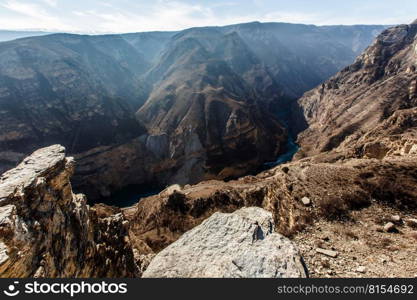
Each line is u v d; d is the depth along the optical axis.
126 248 16.84
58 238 10.73
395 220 14.91
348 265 11.57
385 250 12.57
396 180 17.86
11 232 8.21
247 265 6.65
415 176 17.95
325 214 16.38
